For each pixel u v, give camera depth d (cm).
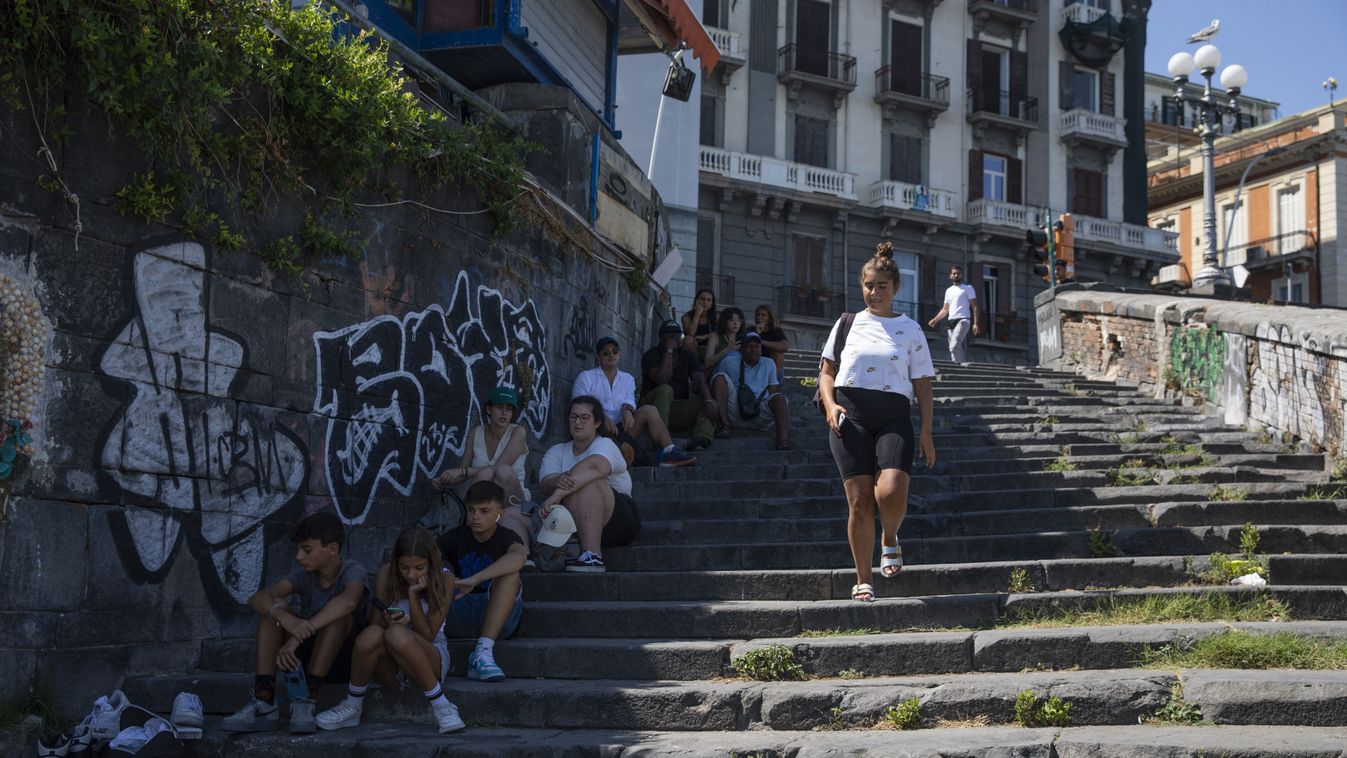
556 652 583
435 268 777
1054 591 645
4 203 486
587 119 1066
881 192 3195
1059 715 485
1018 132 3472
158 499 554
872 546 638
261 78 593
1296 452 984
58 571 504
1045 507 804
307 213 649
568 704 531
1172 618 595
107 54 508
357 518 689
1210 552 694
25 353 486
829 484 874
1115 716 486
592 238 1066
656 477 943
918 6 3366
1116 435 1029
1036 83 3525
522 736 509
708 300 1282
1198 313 1226
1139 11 3700
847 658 558
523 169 869
